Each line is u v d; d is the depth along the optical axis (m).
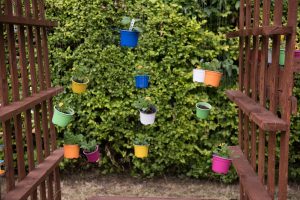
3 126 1.94
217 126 3.88
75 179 4.12
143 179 4.13
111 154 4.08
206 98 3.83
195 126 3.88
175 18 3.72
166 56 3.77
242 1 2.62
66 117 2.71
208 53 3.77
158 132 3.91
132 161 4.01
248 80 2.45
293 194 3.79
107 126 3.90
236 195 3.77
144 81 3.49
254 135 2.28
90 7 3.77
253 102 2.21
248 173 2.23
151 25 3.75
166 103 3.85
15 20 2.01
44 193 2.41
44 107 2.54
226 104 3.87
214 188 3.93
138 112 3.87
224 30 3.79
